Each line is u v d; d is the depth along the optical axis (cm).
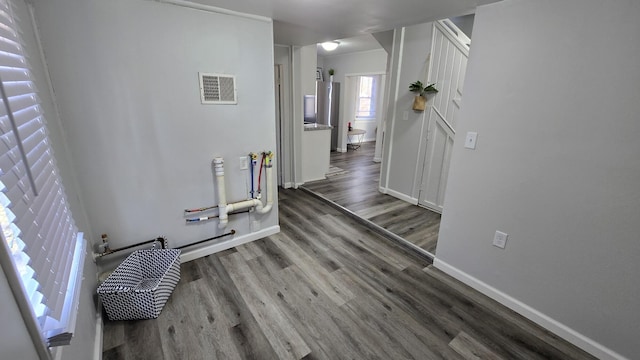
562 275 171
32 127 110
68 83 169
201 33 208
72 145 178
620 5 134
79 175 184
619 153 143
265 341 169
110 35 177
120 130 193
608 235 151
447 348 167
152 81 197
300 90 420
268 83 251
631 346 151
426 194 374
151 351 161
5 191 75
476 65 192
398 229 313
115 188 199
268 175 271
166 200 223
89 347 144
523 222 183
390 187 423
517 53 171
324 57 791
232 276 228
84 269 160
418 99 352
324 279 227
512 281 195
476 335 176
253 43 234
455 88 325
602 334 160
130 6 180
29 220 87
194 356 159
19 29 123
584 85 149
